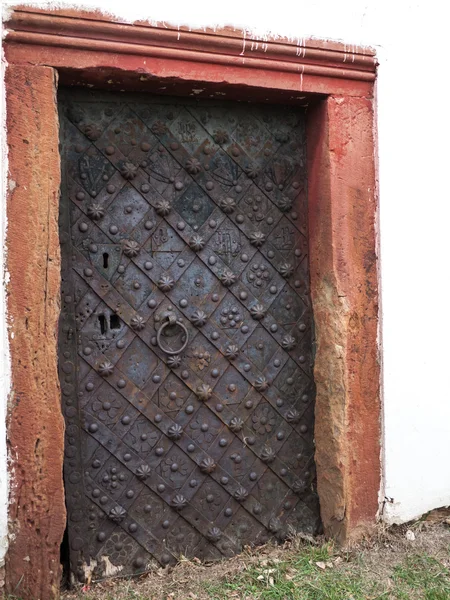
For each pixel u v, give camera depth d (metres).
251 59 2.77
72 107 2.75
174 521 2.98
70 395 2.76
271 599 2.68
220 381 3.05
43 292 2.45
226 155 3.03
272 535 3.18
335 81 2.97
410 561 2.97
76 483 2.78
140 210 2.88
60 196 2.72
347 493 3.04
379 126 3.03
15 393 2.42
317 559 2.99
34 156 2.42
